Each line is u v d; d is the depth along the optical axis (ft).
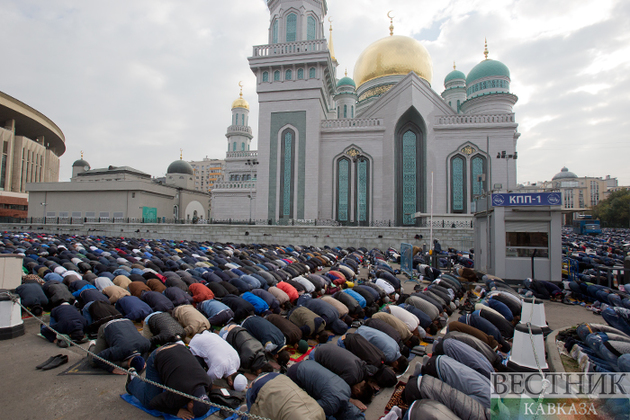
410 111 108.58
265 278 37.42
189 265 46.26
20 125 205.05
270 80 111.65
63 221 127.95
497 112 118.52
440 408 12.13
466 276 43.60
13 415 14.84
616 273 40.63
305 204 107.34
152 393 15.38
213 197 148.25
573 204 398.01
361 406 16.19
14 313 23.36
